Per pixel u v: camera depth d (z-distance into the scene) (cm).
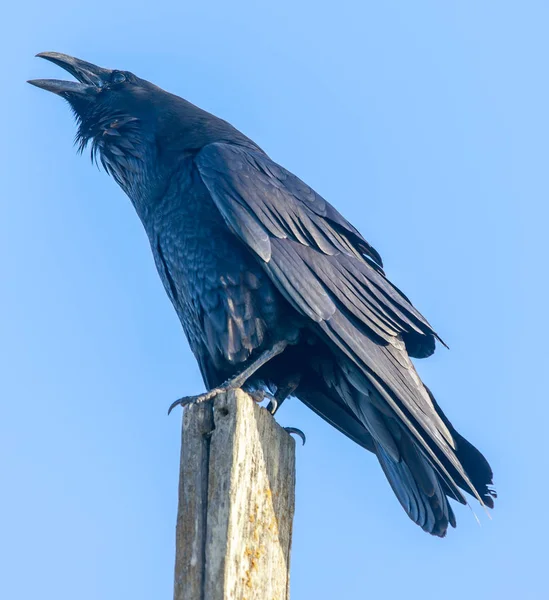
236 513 861
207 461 882
